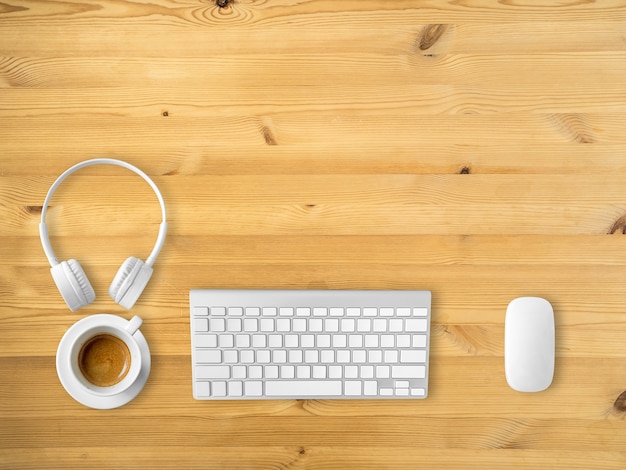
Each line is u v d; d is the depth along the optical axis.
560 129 0.95
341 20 0.95
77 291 0.91
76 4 0.94
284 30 0.95
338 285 0.97
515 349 0.94
